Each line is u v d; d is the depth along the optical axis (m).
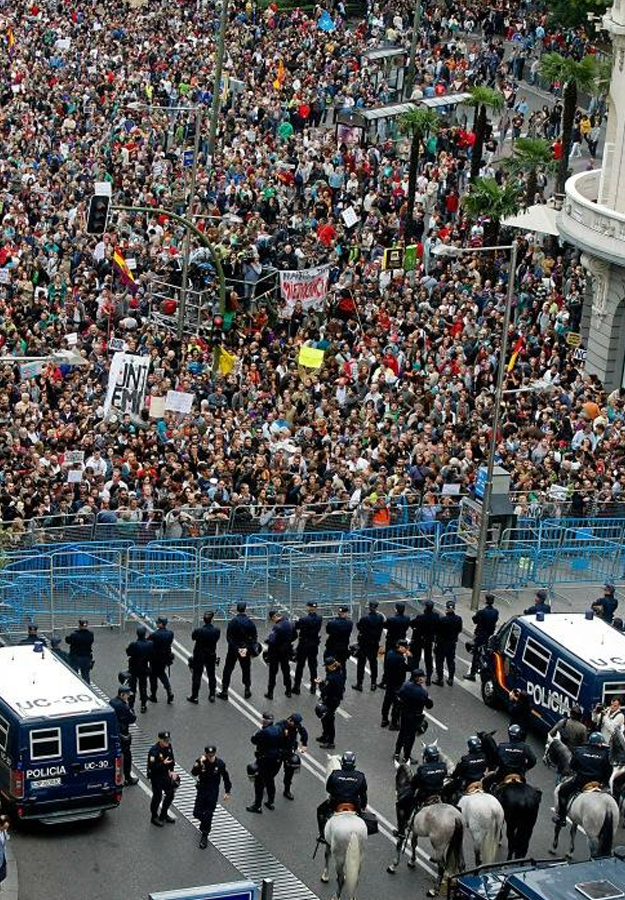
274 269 91.12
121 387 73.25
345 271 91.06
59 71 121.75
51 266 91.75
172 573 63.78
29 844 50.62
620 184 95.00
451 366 81.56
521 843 50.47
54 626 62.47
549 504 70.00
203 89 117.50
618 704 55.03
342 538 65.75
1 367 77.69
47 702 51.09
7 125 113.38
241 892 39.28
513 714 57.44
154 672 58.09
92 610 63.09
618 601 68.88
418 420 75.94
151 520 65.94
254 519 66.19
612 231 89.25
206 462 69.88
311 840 51.84
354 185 104.31
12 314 84.62
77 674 52.97
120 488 66.62
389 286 90.25
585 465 73.81
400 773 51.03
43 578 62.31
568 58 103.56
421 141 104.25
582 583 69.81
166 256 93.50
